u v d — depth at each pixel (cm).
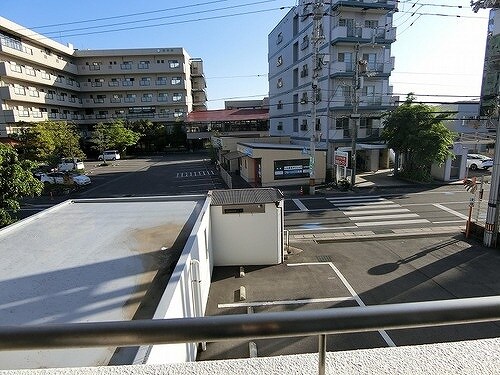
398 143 2020
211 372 121
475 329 621
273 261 925
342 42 2250
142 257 516
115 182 2386
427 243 1043
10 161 1032
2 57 2983
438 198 1620
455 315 94
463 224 1229
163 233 628
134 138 3803
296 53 2803
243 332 90
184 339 90
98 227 668
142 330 89
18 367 282
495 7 967
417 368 120
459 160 2058
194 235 589
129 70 4097
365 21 2330
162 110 4334
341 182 1873
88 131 4238
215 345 586
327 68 2273
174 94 4269
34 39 3275
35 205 1777
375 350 131
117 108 4256
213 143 3191
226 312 701
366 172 2395
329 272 866
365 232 1169
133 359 284
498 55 1057
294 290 780
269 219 906
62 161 2886
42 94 3353
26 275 458
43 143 2638
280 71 3219
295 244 1067
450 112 1895
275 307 714
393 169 2450
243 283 821
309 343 587
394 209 1442
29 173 1077
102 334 89
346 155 1809
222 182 2234
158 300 394
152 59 4119
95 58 4028
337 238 1105
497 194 969
